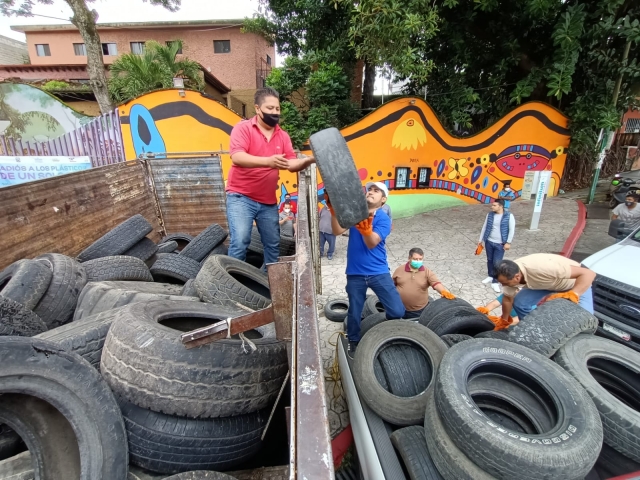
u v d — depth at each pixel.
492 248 5.85
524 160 11.83
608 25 9.95
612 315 3.79
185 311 2.30
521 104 11.52
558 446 1.63
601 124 11.11
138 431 1.63
